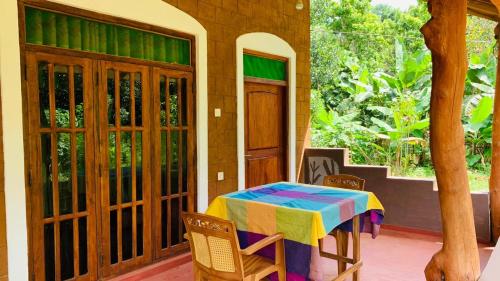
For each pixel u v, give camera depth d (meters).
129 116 3.81
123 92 3.75
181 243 4.34
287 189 3.47
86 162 3.47
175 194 4.27
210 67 4.56
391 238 5.04
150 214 4.01
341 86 10.56
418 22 12.86
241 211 2.96
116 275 3.71
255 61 5.39
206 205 4.55
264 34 5.32
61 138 3.31
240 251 2.42
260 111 5.53
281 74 5.86
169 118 4.18
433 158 2.43
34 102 3.12
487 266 2.28
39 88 3.16
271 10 5.45
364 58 12.52
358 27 12.93
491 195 4.63
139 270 3.86
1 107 2.92
